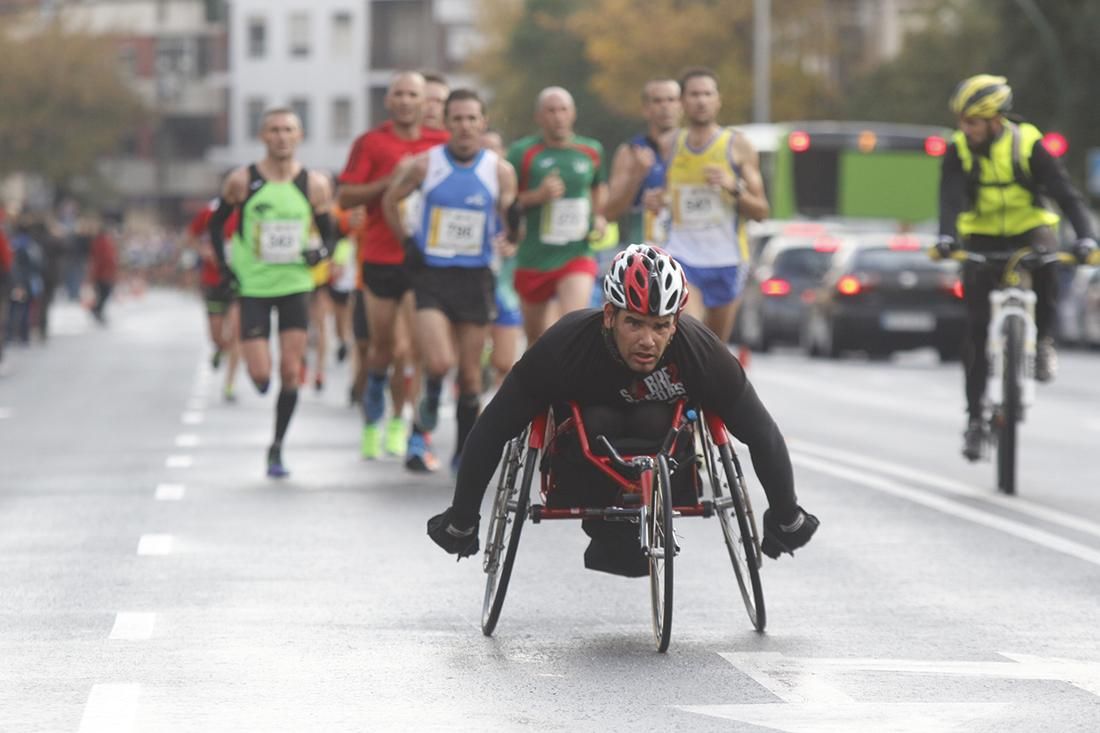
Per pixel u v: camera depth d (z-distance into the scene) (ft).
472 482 94.63
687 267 157.38
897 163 432.66
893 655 91.04
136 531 133.08
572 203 163.63
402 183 157.79
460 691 83.05
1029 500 150.10
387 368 179.52
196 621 99.60
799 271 394.73
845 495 153.38
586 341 91.56
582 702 80.94
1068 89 500.74
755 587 95.55
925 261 370.32
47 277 441.27
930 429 217.77
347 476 166.20
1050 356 152.56
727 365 92.38
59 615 101.24
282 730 75.97
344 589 109.70
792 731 75.82
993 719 77.87
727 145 157.07
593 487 95.40
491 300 159.63
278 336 165.99
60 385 290.76
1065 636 96.02
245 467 174.09
